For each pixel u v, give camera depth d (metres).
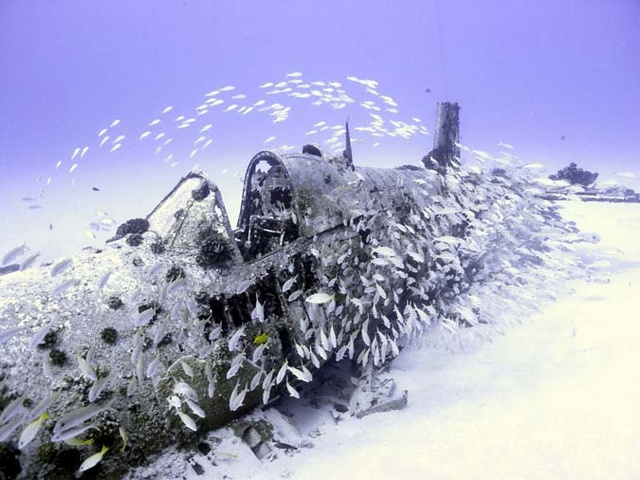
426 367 6.42
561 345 6.50
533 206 8.98
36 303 3.54
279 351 4.52
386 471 4.05
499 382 5.64
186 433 3.85
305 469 4.10
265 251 5.59
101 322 3.61
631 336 6.33
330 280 5.09
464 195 7.79
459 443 4.40
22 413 3.02
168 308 3.95
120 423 3.43
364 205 5.82
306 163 5.54
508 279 8.41
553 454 4.04
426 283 6.95
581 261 10.11
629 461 3.80
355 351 6.25
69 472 3.14
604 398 4.80
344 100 7.79
